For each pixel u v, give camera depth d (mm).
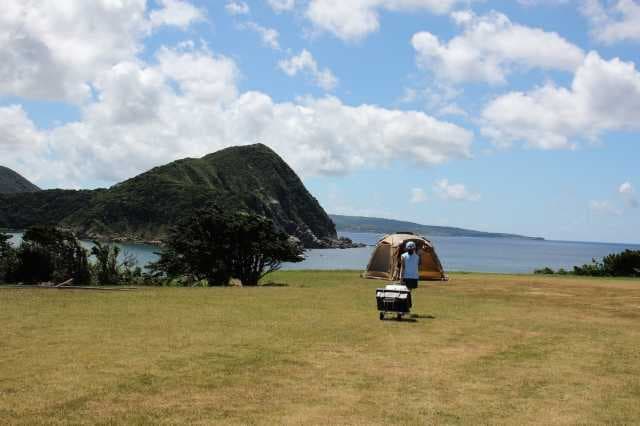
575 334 14156
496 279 33781
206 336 12766
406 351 11750
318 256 165125
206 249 30156
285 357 10961
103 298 19922
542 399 8711
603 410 8242
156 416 7543
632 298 23125
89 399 8164
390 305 15906
